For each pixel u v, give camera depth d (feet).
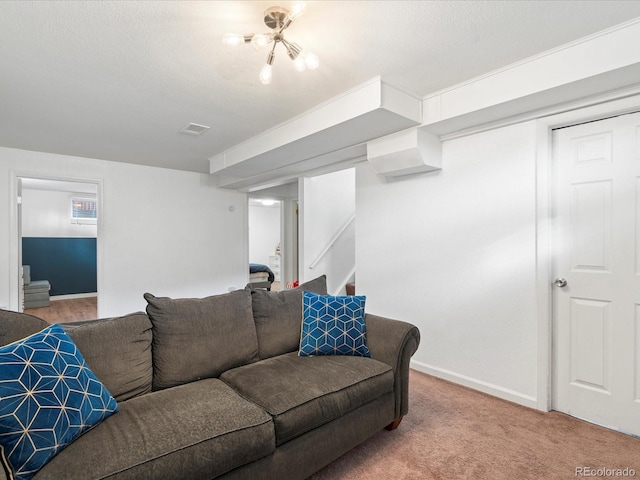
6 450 3.54
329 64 6.77
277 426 4.91
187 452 4.08
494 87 7.13
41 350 4.23
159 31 5.64
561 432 6.84
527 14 5.30
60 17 5.23
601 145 7.04
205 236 16.85
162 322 6.05
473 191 8.77
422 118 8.36
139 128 10.26
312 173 13.78
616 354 6.89
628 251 6.73
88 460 3.74
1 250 12.14
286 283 21.07
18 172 12.43
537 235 7.70
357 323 7.39
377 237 11.13
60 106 8.57
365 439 6.11
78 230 25.41
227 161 12.73
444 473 5.68
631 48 5.56
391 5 5.05
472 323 8.86
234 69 6.87
